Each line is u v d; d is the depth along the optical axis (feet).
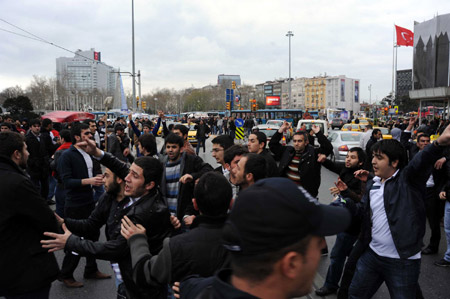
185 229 11.78
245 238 2.97
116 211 8.76
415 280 9.02
